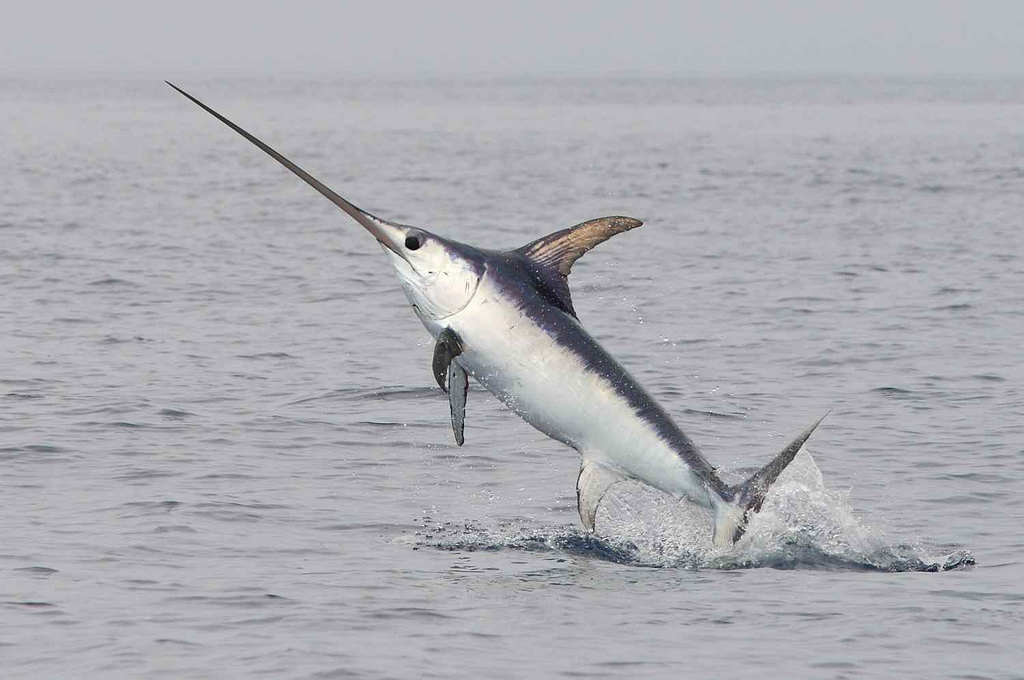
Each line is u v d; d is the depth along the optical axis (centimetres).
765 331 9962
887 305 11169
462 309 4203
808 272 13162
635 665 3762
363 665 3744
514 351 4247
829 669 3738
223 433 6800
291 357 8925
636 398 4341
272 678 3656
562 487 5909
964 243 15412
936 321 10400
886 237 16062
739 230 16938
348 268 13525
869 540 5066
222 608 4228
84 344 9294
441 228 17200
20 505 5472
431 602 4303
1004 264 13600
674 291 12025
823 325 10225
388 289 12169
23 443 6500
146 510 5412
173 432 6800
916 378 8269
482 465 6278
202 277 12744
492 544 5066
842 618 4147
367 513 5481
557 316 4284
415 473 6125
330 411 7344
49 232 16125
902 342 9500
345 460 6328
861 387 8019
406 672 3700
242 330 9969
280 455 6397
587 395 4294
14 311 10675
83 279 12456
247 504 5544
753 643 3934
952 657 3828
